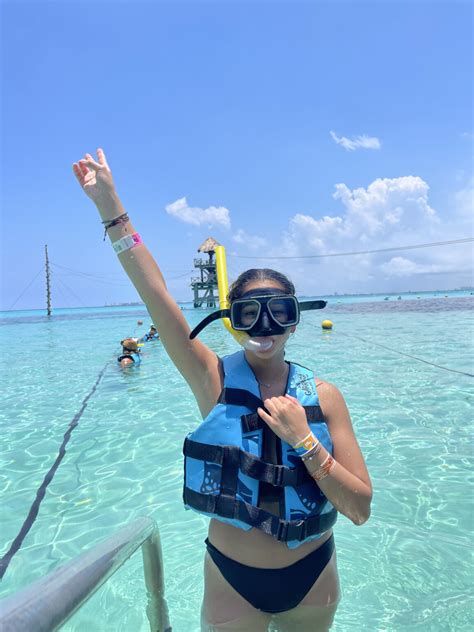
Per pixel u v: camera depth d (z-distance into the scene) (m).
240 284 1.98
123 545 1.61
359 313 29.39
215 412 1.87
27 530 3.81
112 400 8.16
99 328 27.48
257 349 1.83
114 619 2.37
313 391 1.90
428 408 6.72
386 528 3.58
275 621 1.96
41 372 11.59
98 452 5.55
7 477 4.90
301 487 1.79
